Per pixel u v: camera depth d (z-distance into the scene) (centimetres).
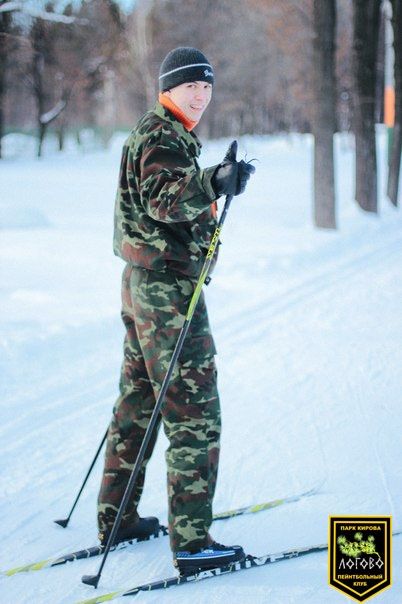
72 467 382
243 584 272
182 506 274
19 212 1373
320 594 264
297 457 390
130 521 303
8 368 526
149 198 253
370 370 538
